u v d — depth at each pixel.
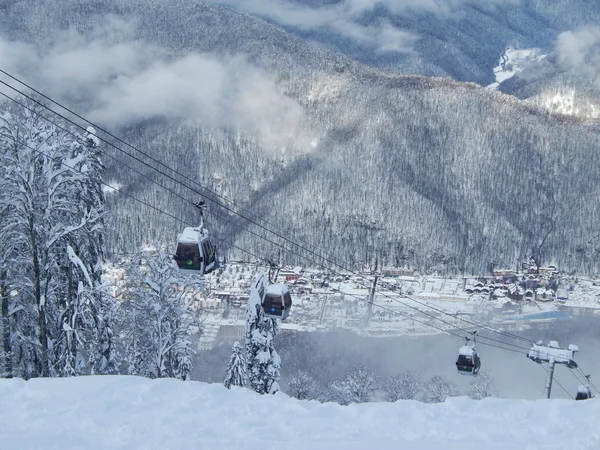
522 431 11.91
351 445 11.05
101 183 25.67
